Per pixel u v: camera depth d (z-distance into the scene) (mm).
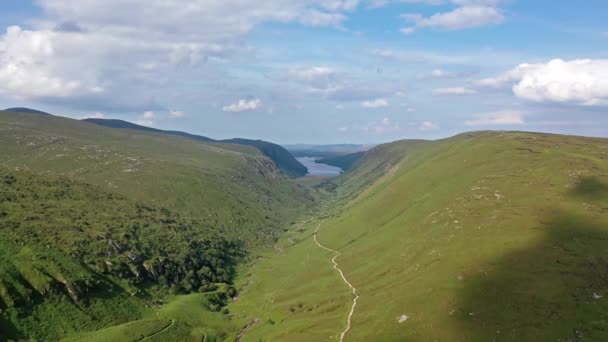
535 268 152625
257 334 177625
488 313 138000
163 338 160250
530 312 133250
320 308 187125
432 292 157000
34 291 153625
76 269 174625
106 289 178000
